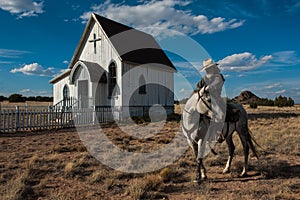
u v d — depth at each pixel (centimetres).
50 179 723
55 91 2825
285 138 1431
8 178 711
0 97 8475
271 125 2109
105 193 630
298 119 2686
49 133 1622
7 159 926
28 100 8544
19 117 1697
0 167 820
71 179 729
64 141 1333
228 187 671
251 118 2834
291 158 1011
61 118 1917
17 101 7694
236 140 1330
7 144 1228
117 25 2895
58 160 918
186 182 716
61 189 650
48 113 1856
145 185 646
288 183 691
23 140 1351
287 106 6662
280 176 766
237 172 805
